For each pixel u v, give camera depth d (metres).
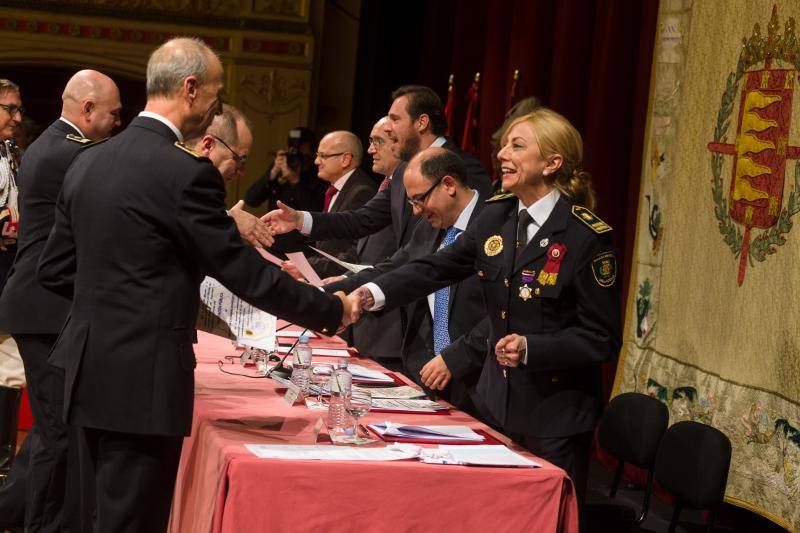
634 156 5.23
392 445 2.56
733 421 4.05
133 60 9.80
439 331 3.50
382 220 4.44
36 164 3.46
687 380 4.45
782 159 3.91
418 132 4.10
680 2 4.75
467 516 2.41
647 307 4.89
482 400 2.96
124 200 2.29
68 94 3.66
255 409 2.86
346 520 2.35
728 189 4.25
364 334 4.11
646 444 3.37
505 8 7.23
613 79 5.41
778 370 3.83
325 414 2.86
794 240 3.79
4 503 3.66
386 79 10.19
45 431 3.43
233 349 3.85
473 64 8.05
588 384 2.80
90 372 2.31
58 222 2.56
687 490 3.06
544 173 2.78
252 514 2.29
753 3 4.16
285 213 4.23
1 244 4.30
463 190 3.43
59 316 3.41
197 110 2.44
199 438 2.68
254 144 9.84
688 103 4.64
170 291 2.32
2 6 9.64
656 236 4.86
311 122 10.10
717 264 4.30
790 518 3.68
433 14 9.27
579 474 2.79
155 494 2.36
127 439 2.32
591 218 2.75
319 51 10.09
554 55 6.12
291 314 2.46
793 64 3.88
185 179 2.29
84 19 9.71
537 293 2.74
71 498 2.74
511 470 2.45
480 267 2.90
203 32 9.77
